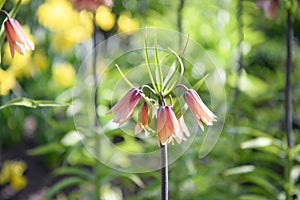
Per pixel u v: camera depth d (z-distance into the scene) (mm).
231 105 4699
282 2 4074
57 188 4180
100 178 4211
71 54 6465
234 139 4633
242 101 4980
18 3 2934
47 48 6238
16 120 6512
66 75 5668
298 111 6383
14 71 5055
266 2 3963
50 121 4578
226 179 4574
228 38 5898
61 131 6215
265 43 7324
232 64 5605
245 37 5875
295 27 7691
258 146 3773
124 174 4141
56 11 5254
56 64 6219
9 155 6676
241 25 5160
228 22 5957
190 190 4555
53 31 6059
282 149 3826
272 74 7297
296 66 6715
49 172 6359
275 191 3984
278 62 7473
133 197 4895
